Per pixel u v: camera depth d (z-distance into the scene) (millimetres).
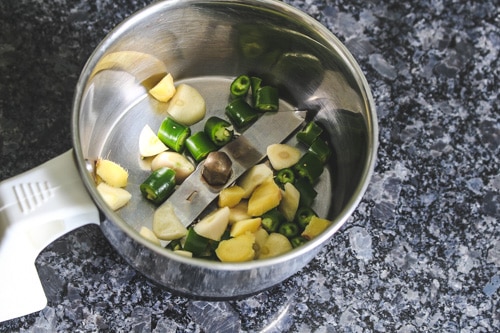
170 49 427
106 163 410
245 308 412
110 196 405
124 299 408
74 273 410
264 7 408
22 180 365
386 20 476
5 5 453
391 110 457
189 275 370
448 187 443
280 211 418
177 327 407
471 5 485
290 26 413
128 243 367
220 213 402
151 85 439
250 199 413
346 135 423
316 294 417
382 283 422
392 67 466
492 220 439
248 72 447
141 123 433
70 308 405
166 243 405
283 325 411
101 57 390
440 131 455
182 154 429
